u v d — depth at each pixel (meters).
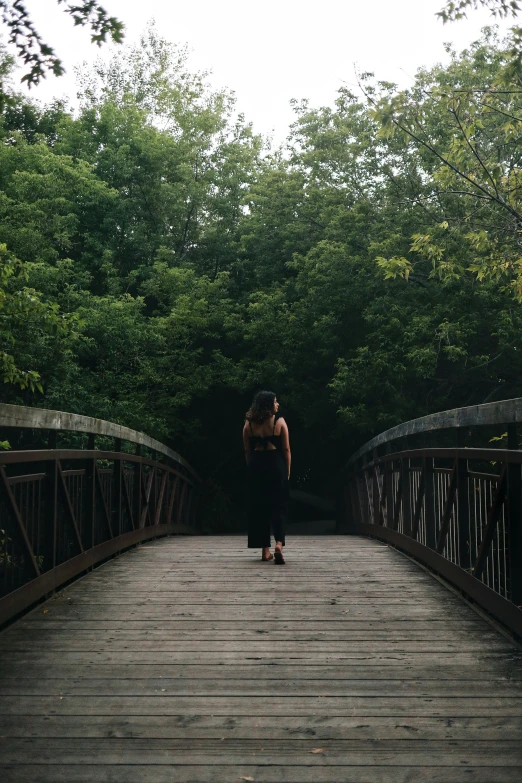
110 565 6.61
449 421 5.53
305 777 2.43
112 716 2.95
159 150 19.17
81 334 14.23
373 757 2.58
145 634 4.15
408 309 14.17
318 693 3.21
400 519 7.87
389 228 14.91
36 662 3.64
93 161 18.86
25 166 16.55
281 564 6.60
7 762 2.53
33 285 13.45
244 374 16.69
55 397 12.78
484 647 3.91
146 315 19.02
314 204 16.92
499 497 4.32
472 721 2.89
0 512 4.29
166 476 11.02
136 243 18.42
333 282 14.94
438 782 2.40
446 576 5.59
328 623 4.40
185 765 2.52
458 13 7.73
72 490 5.98
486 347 14.59
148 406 15.98
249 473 6.84
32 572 4.74
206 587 5.50
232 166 20.66
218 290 17.56
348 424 15.46
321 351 15.49
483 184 10.53
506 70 8.83
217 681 3.36
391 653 3.79
